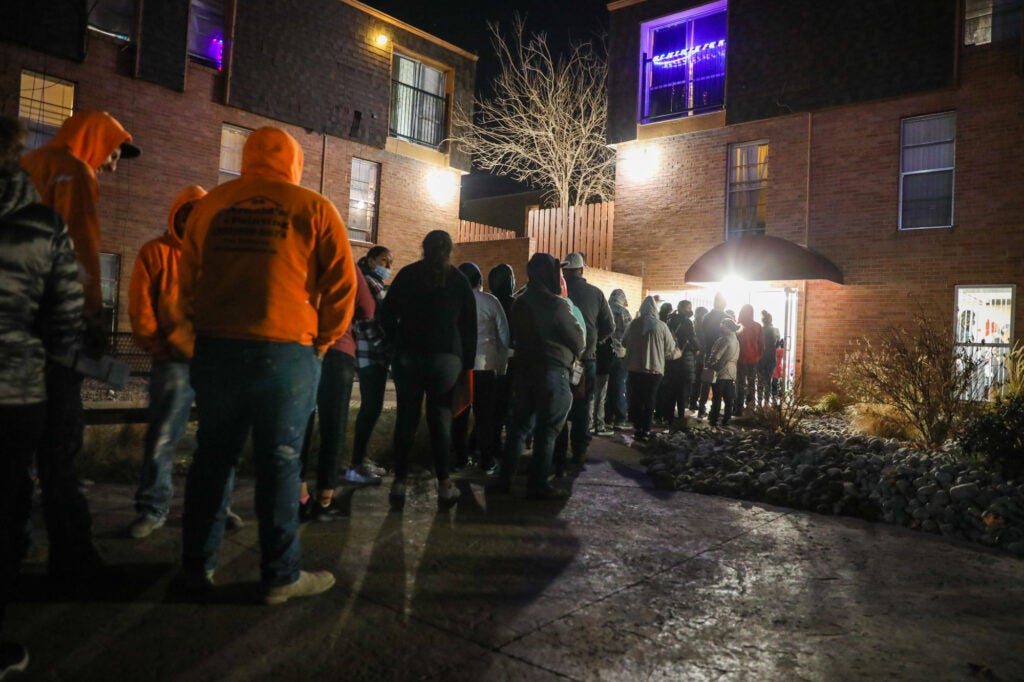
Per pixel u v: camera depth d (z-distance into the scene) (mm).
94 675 2348
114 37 14219
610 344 7859
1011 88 12914
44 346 2529
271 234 2861
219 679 2371
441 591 3250
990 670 2602
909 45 13961
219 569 3361
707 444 7270
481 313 5812
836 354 14523
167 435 3820
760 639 2859
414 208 20094
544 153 25609
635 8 17953
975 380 7707
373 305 4738
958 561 3986
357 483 5328
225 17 16047
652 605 3191
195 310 2932
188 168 15375
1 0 12758
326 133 17844
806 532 4535
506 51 25109
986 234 13062
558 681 2461
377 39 18938
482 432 6055
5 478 2348
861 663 2660
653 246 17344
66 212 3090
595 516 4742
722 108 16578
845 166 14672
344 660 2547
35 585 3066
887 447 7141
